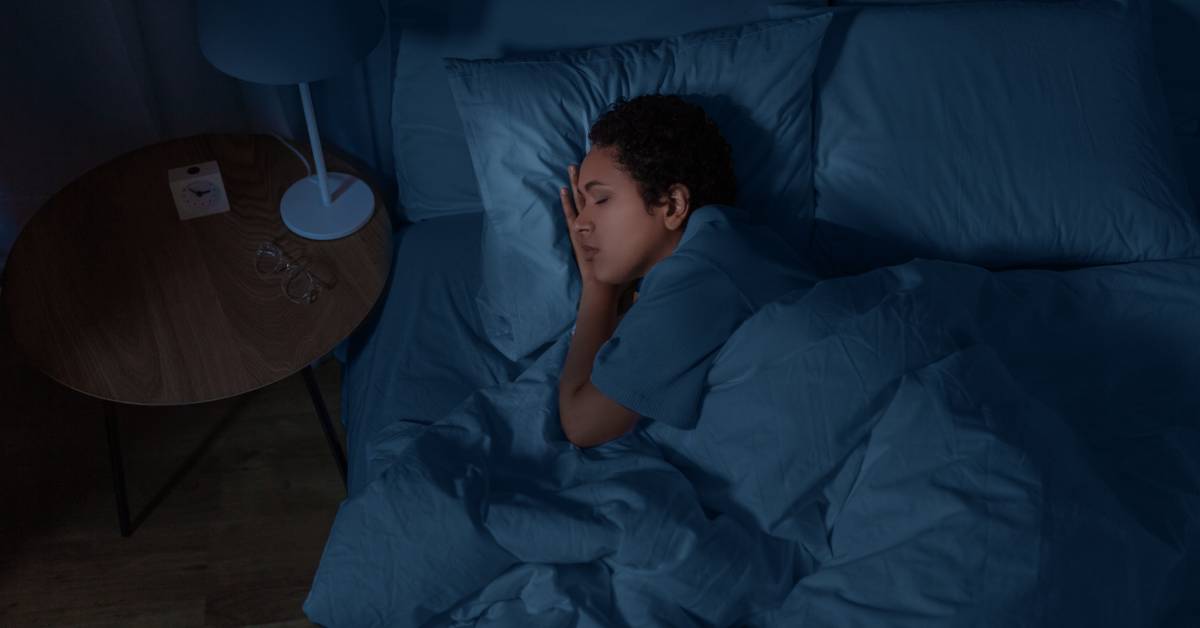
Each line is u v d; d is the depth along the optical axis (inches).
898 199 53.6
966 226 53.8
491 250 52.5
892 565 37.3
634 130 44.5
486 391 47.2
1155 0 62.2
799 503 40.4
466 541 39.8
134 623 56.6
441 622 40.9
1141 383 49.3
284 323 50.1
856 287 43.3
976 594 35.6
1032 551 35.9
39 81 58.0
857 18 55.0
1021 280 50.9
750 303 42.5
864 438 40.8
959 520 36.9
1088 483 38.7
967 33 54.8
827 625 37.3
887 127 53.6
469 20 53.2
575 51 52.0
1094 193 54.1
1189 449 43.8
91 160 63.6
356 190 57.2
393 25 53.3
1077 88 54.8
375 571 40.0
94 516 60.9
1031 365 48.6
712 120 51.1
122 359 47.6
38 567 58.4
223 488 62.9
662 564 38.7
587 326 47.4
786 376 40.4
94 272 51.3
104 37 55.9
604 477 42.8
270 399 67.7
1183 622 39.4
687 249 43.9
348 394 55.1
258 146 59.4
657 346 41.3
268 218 55.4
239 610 57.6
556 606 39.3
